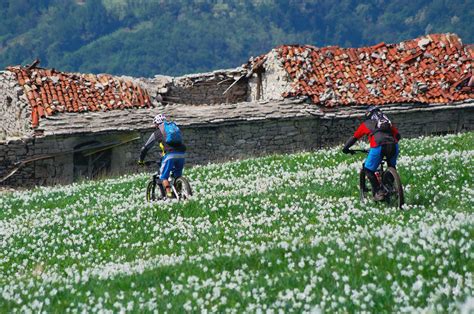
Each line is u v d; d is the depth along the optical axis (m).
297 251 39.16
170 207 58.41
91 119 127.44
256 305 31.23
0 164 121.31
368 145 90.69
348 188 60.75
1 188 120.81
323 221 50.72
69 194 80.19
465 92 148.00
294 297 32.12
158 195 68.25
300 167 79.50
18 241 55.91
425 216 47.44
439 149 79.06
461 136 88.50
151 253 48.41
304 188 63.19
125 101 137.62
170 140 61.16
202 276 37.31
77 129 124.25
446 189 57.09
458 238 36.78
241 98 160.88
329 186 63.09
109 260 48.50
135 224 56.25
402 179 60.69
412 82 147.75
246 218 54.31
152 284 37.12
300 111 135.00
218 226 52.94
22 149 122.12
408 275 32.59
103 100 136.50
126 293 35.69
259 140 132.75
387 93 144.38
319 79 144.38
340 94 141.62
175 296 34.03
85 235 55.41
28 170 122.62
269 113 133.12
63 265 48.69
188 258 43.28
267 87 151.00
